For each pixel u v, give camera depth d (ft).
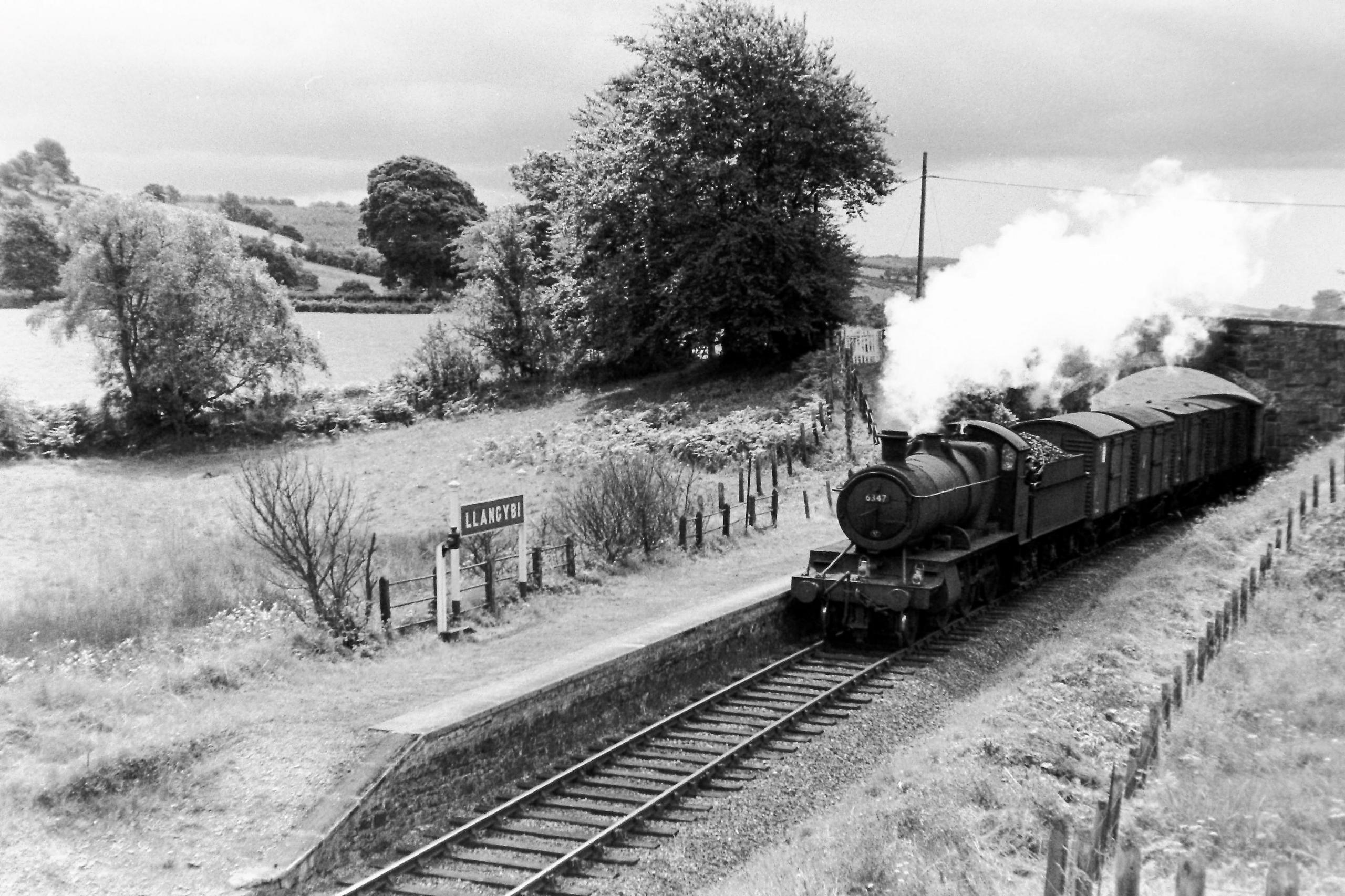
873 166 150.82
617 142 154.20
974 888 33.55
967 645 64.54
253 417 177.06
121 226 166.50
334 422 175.94
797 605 69.82
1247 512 100.73
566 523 84.12
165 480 146.30
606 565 78.13
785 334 152.66
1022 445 74.23
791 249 143.33
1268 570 76.79
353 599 62.85
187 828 38.50
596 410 158.61
